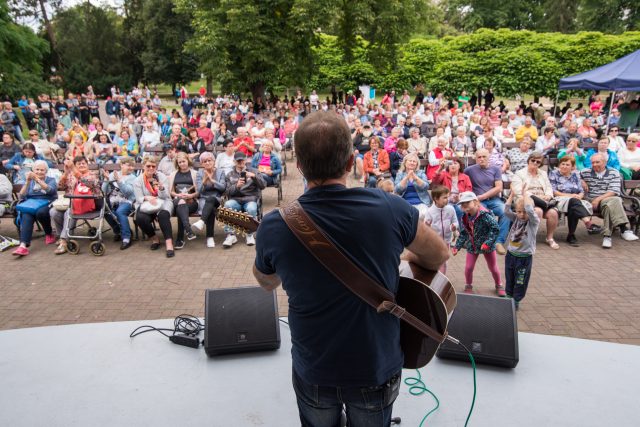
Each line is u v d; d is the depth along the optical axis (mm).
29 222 6680
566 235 7230
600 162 6973
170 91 50625
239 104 21281
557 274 5727
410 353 1674
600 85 11953
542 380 2705
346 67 29031
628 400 2539
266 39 18547
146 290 5434
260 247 1397
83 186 6707
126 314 4836
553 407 2488
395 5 21297
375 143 8703
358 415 1468
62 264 6297
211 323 2934
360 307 1321
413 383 2684
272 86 21531
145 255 6641
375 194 1366
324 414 1527
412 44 28656
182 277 5816
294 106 20578
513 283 4723
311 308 1343
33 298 5234
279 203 9047
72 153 10594
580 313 4734
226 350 2918
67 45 40750
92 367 2895
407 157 7035
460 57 27266
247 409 2500
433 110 19391
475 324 2826
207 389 2666
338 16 18859
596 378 2723
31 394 2648
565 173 7125
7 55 22891
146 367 2883
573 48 24641
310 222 1296
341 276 1286
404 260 1880
